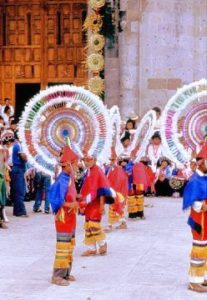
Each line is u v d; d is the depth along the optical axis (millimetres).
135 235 19422
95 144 15227
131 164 22156
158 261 15992
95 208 16531
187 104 15562
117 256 16562
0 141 22391
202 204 13188
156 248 17516
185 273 14812
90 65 32094
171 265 15578
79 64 35469
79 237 19250
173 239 18797
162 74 31812
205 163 13320
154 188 28156
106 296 12969
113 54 32312
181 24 31750
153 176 24312
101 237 16609
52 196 13797
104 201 16594
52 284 13867
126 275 14633
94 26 32031
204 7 31812
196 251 13344
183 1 31766
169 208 25250
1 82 35969
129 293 13188
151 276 14547
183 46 31766
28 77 35812
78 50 35500
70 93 15172
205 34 31797
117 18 32094
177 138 15531
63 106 15109
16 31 36000
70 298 12836
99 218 16609
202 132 15406
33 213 24156
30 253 16953
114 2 32031
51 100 15031
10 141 23859
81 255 16656
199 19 31812
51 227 20969
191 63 31797
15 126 25641
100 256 16547
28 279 14297
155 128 23859
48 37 35750
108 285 13781
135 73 32156
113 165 19953
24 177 23375
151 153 27859
